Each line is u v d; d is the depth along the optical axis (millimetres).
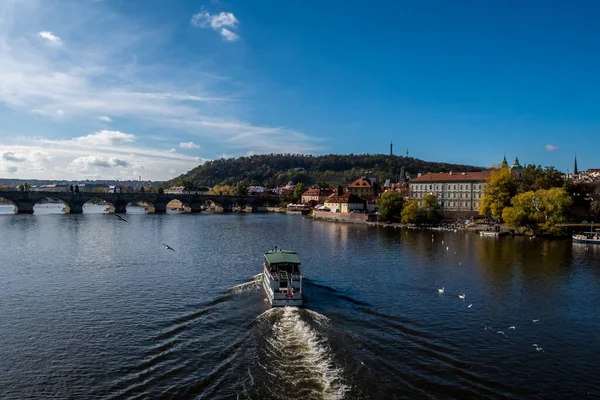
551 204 155875
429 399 39500
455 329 57125
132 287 77500
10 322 59250
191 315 61625
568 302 70125
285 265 66750
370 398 39312
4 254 112125
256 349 49469
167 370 44812
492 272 92250
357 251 122188
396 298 71375
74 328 56875
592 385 43031
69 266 96250
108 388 41438
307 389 40719
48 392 40875
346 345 50625
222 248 126188
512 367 46438
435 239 152000
